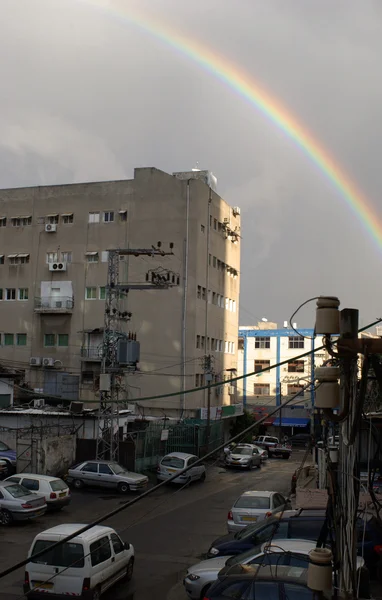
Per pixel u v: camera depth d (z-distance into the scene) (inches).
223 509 1063.0
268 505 773.9
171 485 1398.9
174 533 836.6
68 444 1386.6
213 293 2437.3
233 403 2706.7
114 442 1433.3
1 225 2395.4
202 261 2282.2
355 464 262.1
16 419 1509.6
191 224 2208.4
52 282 2299.5
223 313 2554.1
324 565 243.4
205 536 818.2
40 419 1418.6
